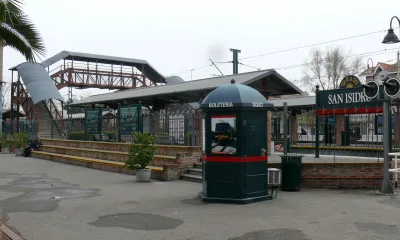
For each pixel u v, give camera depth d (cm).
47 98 3095
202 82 2100
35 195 1194
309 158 1584
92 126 2547
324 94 1631
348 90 1557
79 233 760
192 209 963
